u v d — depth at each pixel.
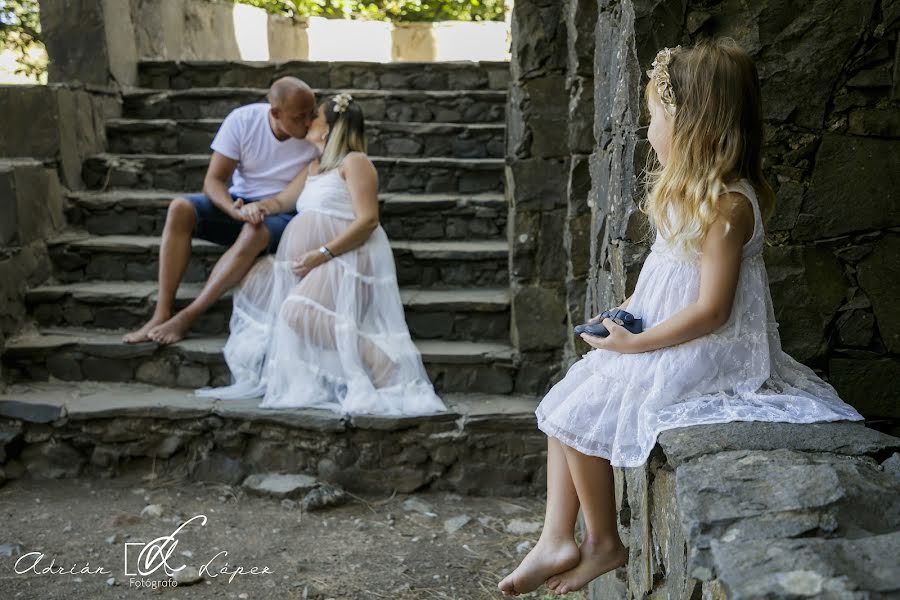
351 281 4.04
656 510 2.13
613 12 3.05
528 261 4.19
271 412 3.95
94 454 4.06
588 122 3.81
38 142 4.98
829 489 1.48
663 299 2.09
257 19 8.09
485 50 8.98
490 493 3.99
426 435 3.95
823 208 2.66
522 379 4.23
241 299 4.31
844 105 2.64
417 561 3.38
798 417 1.89
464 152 5.50
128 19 6.03
